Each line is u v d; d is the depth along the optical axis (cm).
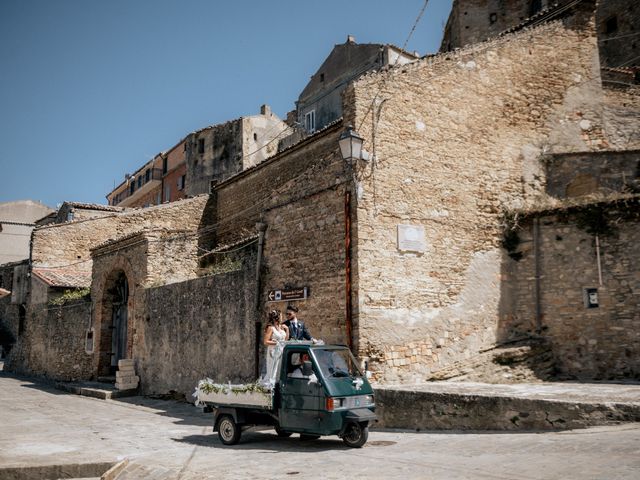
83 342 2300
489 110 1491
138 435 1158
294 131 3662
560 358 1359
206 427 1255
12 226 4472
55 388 2222
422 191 1337
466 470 657
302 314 1347
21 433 1202
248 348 1455
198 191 3894
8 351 3416
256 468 767
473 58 1491
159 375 1816
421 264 1298
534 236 1427
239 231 2322
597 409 827
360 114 1279
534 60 1593
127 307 2131
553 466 628
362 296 1200
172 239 2002
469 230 1395
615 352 1295
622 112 1655
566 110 1608
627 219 1323
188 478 742
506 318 1405
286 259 1418
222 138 3822
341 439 995
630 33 2556
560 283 1383
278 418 945
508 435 867
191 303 1703
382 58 3081
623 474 562
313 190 1367
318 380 897
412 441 910
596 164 1522
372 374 1177
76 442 1085
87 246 2736
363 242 1223
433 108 1396
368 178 1260
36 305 2730
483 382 1275
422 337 1263
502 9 3056
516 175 1502
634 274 1298
